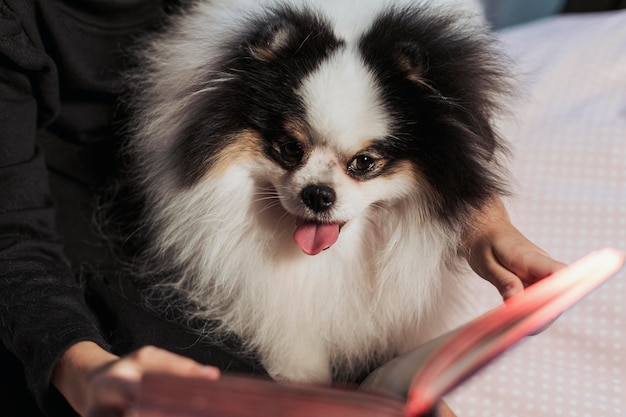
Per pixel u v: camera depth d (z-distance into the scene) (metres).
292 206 1.21
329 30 1.24
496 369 1.42
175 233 1.31
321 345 1.34
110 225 1.50
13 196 1.26
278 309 1.30
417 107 1.19
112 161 1.54
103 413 0.66
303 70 1.20
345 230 1.28
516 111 1.62
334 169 1.21
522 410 1.34
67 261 1.29
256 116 1.21
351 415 0.60
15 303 1.09
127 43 1.51
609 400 1.35
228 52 1.26
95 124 1.50
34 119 1.32
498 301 1.50
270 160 1.23
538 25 2.44
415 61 1.18
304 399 0.60
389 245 1.29
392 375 0.71
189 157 1.24
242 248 1.29
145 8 1.49
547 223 1.72
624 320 1.47
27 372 1.00
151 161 1.33
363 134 1.18
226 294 1.32
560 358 1.46
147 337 1.22
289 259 1.30
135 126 1.40
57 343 0.97
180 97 1.29
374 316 1.31
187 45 1.34
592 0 2.67
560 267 1.02
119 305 1.29
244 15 1.31
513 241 1.13
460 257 1.25
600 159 1.80
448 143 1.19
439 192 1.21
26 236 1.24
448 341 0.70
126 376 0.67
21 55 1.24
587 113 1.94
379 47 1.21
